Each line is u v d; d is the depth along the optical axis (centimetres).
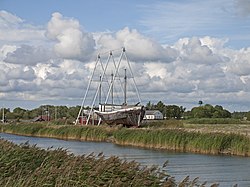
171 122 9794
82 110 12475
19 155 2252
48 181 1667
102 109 11006
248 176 3319
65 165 1838
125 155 4838
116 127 7956
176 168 3766
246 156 4756
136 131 6488
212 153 5016
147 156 4759
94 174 1714
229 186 2859
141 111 9669
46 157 2208
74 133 8269
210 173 3478
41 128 9619
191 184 1716
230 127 8112
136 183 1664
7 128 10956
